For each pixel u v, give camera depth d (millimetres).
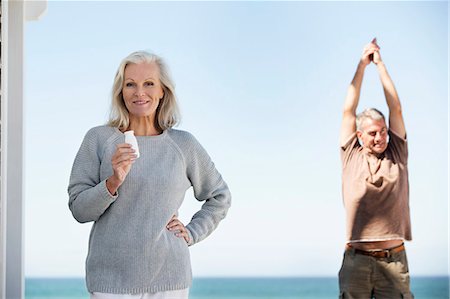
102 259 2424
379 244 4492
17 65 2961
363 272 4336
